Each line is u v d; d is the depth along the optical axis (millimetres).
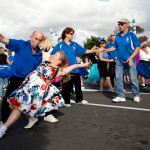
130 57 4934
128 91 7242
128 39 5012
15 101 2695
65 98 4828
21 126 3250
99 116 3781
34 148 2371
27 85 2760
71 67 3129
